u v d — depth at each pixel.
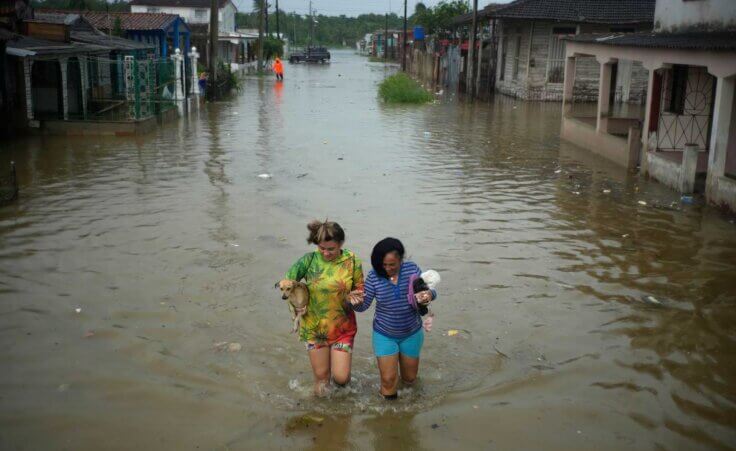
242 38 53.28
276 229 9.91
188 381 5.61
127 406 5.23
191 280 7.81
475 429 5.00
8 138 18.14
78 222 10.08
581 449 4.77
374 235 9.70
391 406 5.29
